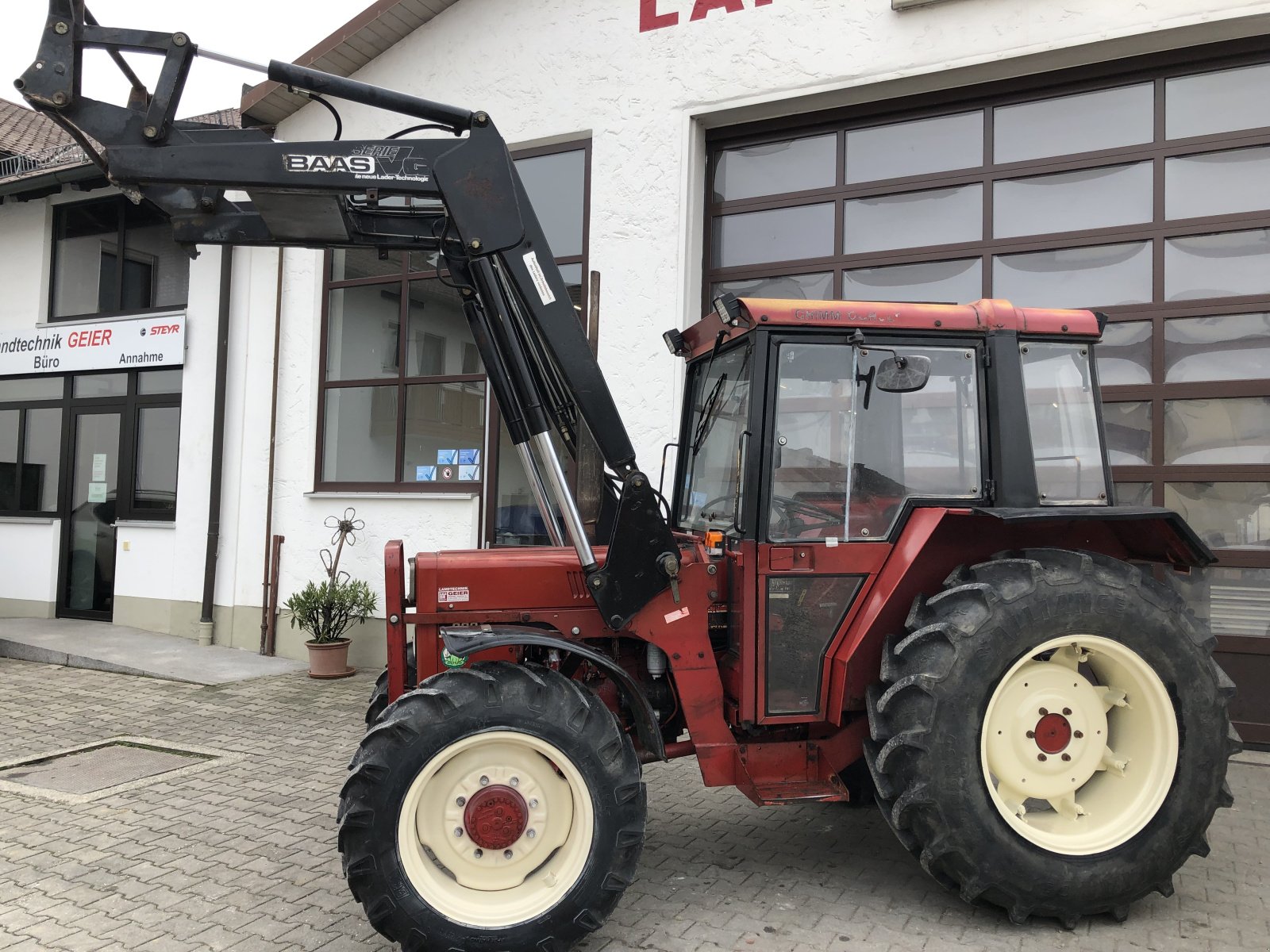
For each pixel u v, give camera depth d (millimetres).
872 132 6348
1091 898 2984
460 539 7180
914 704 2994
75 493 9547
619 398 6578
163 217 9109
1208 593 5273
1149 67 5555
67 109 3047
